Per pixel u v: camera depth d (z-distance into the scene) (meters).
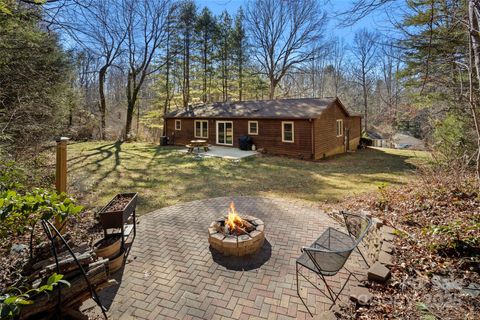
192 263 4.01
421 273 3.23
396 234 4.26
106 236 4.14
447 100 8.02
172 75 29.27
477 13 3.01
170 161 13.22
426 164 8.96
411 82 10.22
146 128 30.75
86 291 2.58
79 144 19.36
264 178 9.95
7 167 4.10
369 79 32.56
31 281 2.59
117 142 21.44
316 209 6.41
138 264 4.00
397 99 24.88
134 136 23.38
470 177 5.86
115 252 3.89
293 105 16.53
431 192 5.79
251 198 7.39
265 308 3.06
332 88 39.78
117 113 34.72
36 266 2.86
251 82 30.08
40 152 8.78
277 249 4.40
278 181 9.50
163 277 3.68
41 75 8.16
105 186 8.69
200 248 4.47
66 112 11.44
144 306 3.12
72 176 9.89
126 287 3.47
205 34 27.19
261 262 4.02
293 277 3.63
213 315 2.97
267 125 15.90
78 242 4.60
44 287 1.79
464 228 3.79
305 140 14.51
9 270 3.36
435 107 9.79
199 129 19.28
